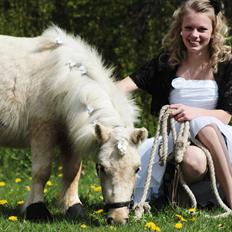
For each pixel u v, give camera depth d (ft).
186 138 32.99
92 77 32.01
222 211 32.91
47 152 32.81
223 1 60.13
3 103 33.17
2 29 62.95
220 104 34.78
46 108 32.45
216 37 34.53
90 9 63.93
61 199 34.47
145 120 57.88
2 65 33.27
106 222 29.45
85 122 30.45
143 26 62.39
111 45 63.98
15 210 34.78
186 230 29.04
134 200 34.40
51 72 32.37
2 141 34.63
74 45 33.35
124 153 28.22
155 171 34.35
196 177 33.83
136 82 36.24
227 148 33.86
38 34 64.08
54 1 65.16
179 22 35.06
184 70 35.42
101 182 28.89
